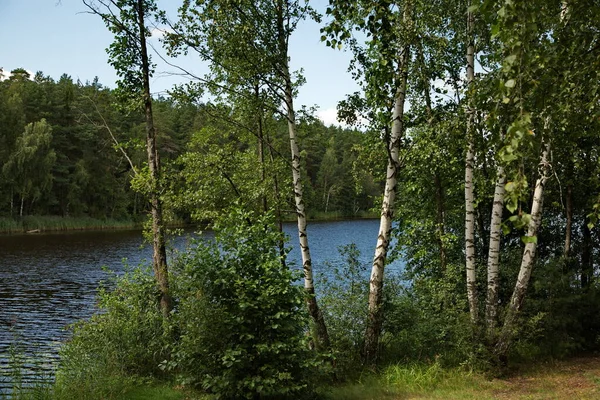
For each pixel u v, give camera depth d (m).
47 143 54.84
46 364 11.93
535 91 4.41
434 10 10.27
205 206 11.83
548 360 10.47
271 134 13.23
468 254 10.34
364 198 84.38
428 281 11.75
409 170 12.42
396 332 10.62
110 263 31.12
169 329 8.80
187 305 7.84
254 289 7.66
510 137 2.95
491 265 10.02
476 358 9.59
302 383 7.77
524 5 3.12
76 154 63.56
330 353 8.34
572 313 11.05
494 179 7.54
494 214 9.95
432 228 13.37
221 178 11.87
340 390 8.73
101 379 8.24
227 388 7.43
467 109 9.04
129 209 69.88
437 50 10.12
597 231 13.10
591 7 4.33
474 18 9.78
